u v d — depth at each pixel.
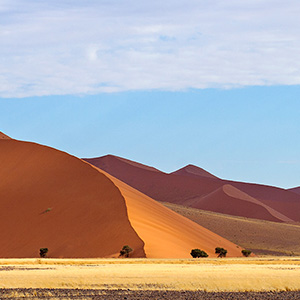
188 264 98.75
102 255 124.56
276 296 55.53
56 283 60.44
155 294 55.50
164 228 142.75
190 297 53.97
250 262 111.75
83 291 56.94
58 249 129.75
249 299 53.38
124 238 128.88
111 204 144.25
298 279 64.94
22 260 103.06
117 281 62.56
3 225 142.12
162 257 121.19
